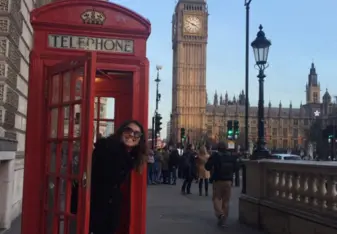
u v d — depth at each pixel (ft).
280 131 561.02
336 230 21.83
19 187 35.12
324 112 434.30
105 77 19.19
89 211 13.42
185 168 60.59
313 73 622.95
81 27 16.22
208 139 465.06
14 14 28.99
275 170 30.66
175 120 486.38
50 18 16.03
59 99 15.15
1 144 24.91
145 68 16.65
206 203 49.21
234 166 34.55
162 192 62.18
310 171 25.18
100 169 14.23
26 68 36.60
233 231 31.60
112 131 19.57
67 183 14.25
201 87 484.74
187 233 30.35
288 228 27.27
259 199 32.48
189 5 484.74
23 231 15.61
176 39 491.72
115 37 16.49
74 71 14.32
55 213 14.96
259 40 41.24
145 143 15.11
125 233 16.96
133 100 16.55
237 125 113.70
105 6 16.48
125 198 17.17
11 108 29.68
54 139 15.26
